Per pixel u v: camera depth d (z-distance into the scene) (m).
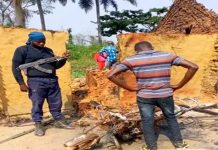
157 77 4.07
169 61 4.08
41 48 5.01
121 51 6.71
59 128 5.25
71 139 4.53
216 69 7.10
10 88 5.95
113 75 4.09
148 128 4.16
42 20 30.12
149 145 4.16
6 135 5.02
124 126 4.44
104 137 4.62
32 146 4.55
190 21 10.76
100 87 7.08
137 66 4.07
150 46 4.16
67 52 5.11
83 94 7.10
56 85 5.14
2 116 5.91
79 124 5.31
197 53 7.21
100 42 27.62
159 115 4.92
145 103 4.12
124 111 5.33
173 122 4.25
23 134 4.99
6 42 5.91
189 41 7.17
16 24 25.36
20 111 6.01
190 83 7.21
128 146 4.44
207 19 10.48
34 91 4.96
